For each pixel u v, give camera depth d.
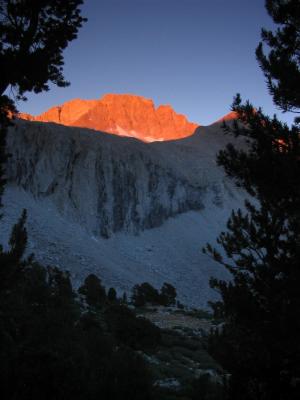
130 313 19.52
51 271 36.84
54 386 6.29
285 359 7.02
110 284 49.19
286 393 6.81
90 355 8.04
